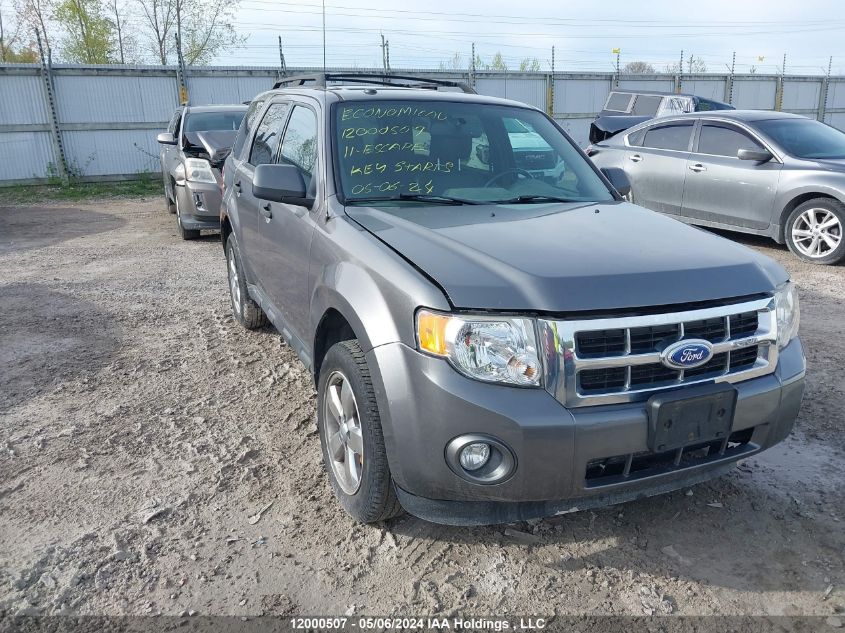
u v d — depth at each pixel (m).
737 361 2.64
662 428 2.42
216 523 3.03
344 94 3.87
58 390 4.48
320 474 3.43
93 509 3.14
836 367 4.68
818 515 3.04
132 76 17.92
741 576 2.67
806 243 7.87
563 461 2.36
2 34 31.14
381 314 2.58
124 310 6.30
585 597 2.57
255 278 4.84
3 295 6.90
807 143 8.23
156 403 4.28
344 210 3.27
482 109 4.05
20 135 16.92
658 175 9.21
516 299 2.38
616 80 24.55
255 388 4.50
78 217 12.69
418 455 2.46
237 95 19.31
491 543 2.88
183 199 9.35
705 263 2.66
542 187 3.75
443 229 2.93
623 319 2.39
